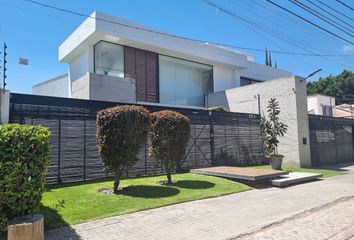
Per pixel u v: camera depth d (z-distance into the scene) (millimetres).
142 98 21578
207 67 26188
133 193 9055
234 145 17969
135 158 9227
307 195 10086
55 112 10852
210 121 16812
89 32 19484
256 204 8656
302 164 18547
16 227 4816
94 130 11773
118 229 6238
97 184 10453
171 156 10695
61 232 5965
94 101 11945
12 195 5281
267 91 20344
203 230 6332
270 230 6387
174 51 22516
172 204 8227
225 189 10305
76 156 11180
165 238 5844
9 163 5270
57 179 10625
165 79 23266
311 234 6090
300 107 18984
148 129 9516
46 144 5855
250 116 19328
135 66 21578
